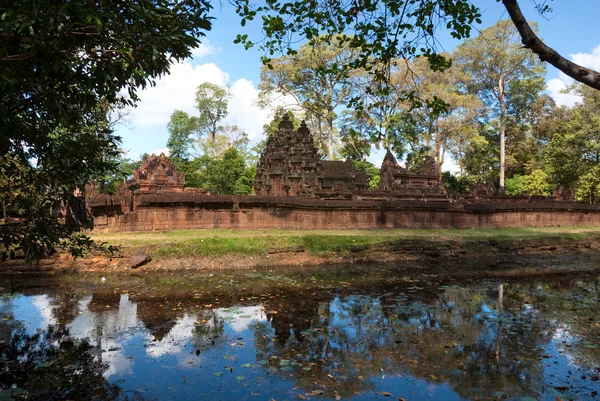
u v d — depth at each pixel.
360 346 6.68
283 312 8.66
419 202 22.11
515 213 25.52
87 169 5.59
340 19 7.46
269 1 7.04
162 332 7.29
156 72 4.34
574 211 28.00
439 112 7.21
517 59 40.91
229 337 7.06
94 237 15.04
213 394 4.99
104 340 6.86
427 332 7.42
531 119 50.50
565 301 10.00
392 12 7.11
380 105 8.01
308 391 5.10
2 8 3.13
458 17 6.61
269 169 27.56
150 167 25.70
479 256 18.05
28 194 5.55
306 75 37.53
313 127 47.56
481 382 5.39
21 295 9.92
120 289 10.62
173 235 15.80
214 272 13.12
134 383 5.28
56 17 3.44
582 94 37.88
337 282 11.95
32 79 3.84
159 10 4.11
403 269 14.57
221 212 17.92
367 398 4.93
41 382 5.30
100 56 4.03
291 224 19.12
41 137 5.07
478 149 46.03
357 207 20.50
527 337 7.17
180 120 46.03
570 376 5.59
